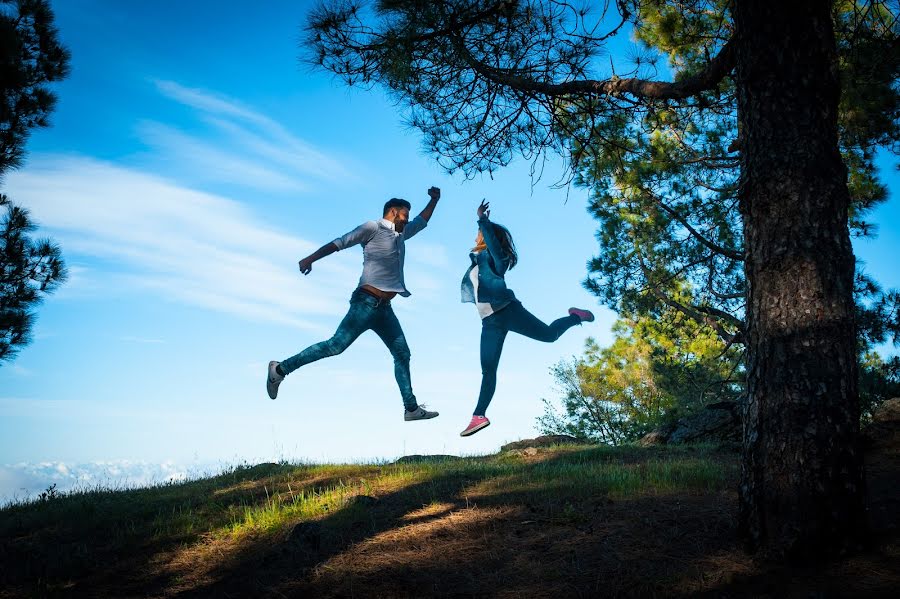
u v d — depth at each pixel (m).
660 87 5.31
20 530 6.12
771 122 4.02
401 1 5.57
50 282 10.12
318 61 6.16
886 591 3.17
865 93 8.07
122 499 7.35
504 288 7.50
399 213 6.79
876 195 9.83
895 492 4.81
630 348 18.09
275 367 6.05
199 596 4.16
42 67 10.32
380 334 6.75
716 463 7.00
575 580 3.75
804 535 3.62
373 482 6.94
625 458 7.98
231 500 6.75
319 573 4.21
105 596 4.28
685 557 3.88
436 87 6.53
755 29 4.13
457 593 3.76
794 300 3.83
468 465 8.09
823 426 3.69
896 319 10.50
